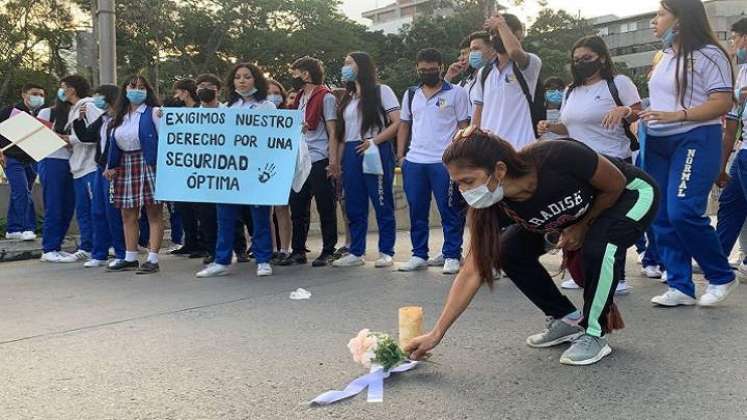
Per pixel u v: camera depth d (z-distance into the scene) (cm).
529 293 325
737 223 504
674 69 400
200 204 647
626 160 455
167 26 3066
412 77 3306
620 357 310
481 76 514
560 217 284
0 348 346
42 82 2769
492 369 296
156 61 2897
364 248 628
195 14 3325
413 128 584
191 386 281
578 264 318
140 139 595
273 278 559
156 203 607
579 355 299
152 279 569
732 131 492
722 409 244
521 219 288
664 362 301
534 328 367
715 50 383
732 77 383
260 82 595
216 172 579
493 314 400
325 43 3644
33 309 448
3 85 2773
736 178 494
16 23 2825
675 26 394
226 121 580
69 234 857
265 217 579
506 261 313
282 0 3556
